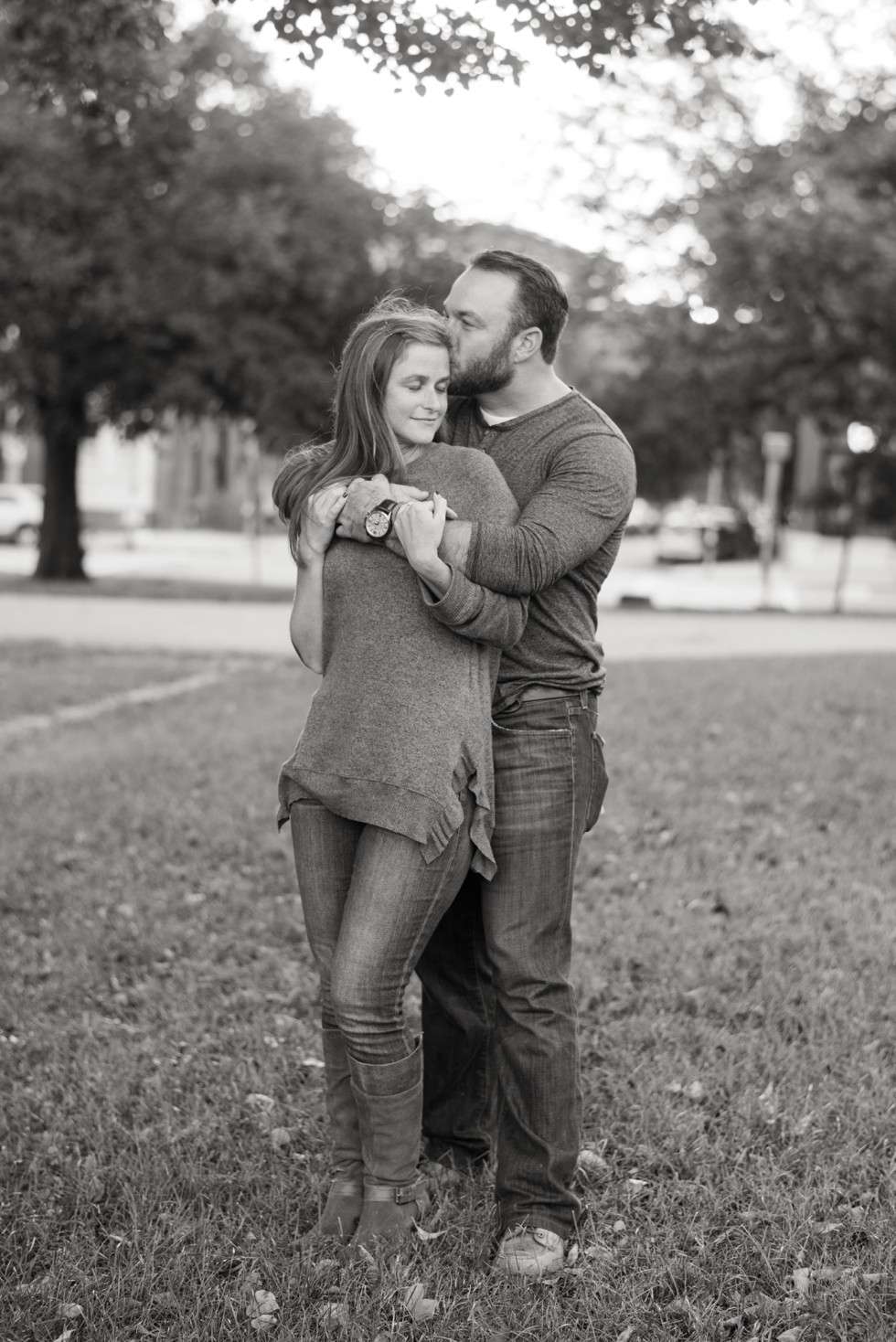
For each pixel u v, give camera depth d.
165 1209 3.30
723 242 24.58
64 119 22.69
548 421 3.10
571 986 3.20
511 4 4.38
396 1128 3.10
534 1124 3.14
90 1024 4.51
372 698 2.94
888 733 9.32
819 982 4.73
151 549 44.72
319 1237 3.15
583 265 25.98
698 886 5.91
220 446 56.09
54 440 27.83
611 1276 3.01
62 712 11.38
